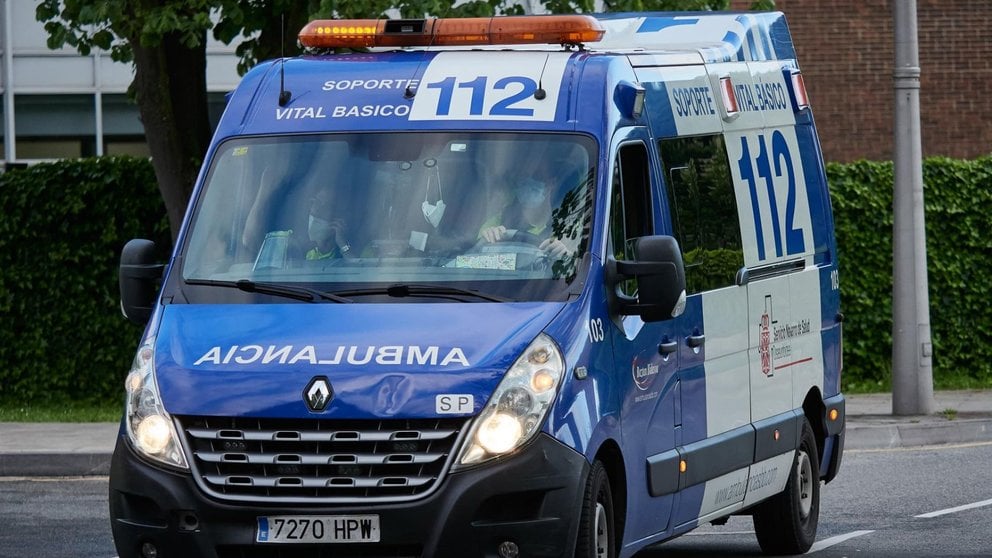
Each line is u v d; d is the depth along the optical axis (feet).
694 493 45.52
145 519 37.22
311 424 36.17
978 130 135.85
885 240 103.76
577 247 39.78
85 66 128.88
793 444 53.67
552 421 36.50
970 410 89.56
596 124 41.65
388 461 35.81
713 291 47.29
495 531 35.83
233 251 40.70
